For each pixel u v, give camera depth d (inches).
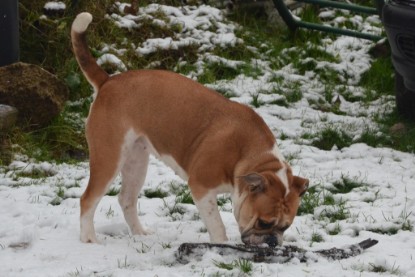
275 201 323.9
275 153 344.5
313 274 315.9
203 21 658.2
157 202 424.2
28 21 569.0
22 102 499.8
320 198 431.2
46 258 339.3
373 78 618.8
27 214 397.4
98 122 356.8
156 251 348.2
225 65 617.9
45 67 565.6
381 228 388.2
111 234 381.7
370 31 690.2
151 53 610.5
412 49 473.4
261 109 560.7
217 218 347.6
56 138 504.7
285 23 690.8
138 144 369.4
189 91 357.7
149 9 644.7
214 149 344.5
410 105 550.6
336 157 497.0
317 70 628.4
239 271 313.4
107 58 576.1
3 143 483.5
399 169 477.7
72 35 366.6
